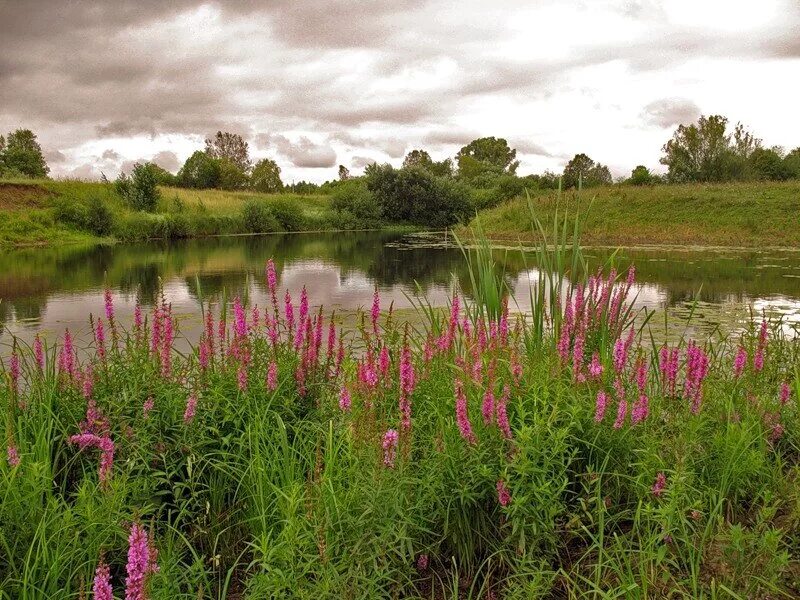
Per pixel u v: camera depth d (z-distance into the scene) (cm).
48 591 283
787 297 1316
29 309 1260
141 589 226
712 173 5450
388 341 471
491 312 568
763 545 283
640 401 361
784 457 430
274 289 491
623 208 3338
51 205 3819
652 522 334
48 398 418
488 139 13625
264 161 8931
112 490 319
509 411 378
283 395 452
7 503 308
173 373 447
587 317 509
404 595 305
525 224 3453
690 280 1614
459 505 334
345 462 375
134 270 2089
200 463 407
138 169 4328
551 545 326
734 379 473
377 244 3544
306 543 283
